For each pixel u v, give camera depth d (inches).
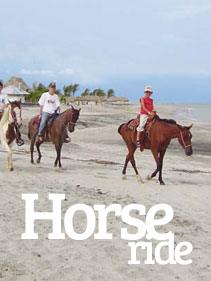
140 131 472.4
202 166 759.7
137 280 228.1
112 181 482.9
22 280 220.4
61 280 223.5
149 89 472.7
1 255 252.1
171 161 796.0
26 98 3117.6
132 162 491.2
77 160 671.8
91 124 1785.2
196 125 1886.1
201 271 242.8
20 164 565.3
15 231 293.9
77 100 4547.2
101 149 945.5
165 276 234.7
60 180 468.8
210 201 406.9
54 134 546.3
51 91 546.9
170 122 469.4
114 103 5723.4
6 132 497.0
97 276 230.2
